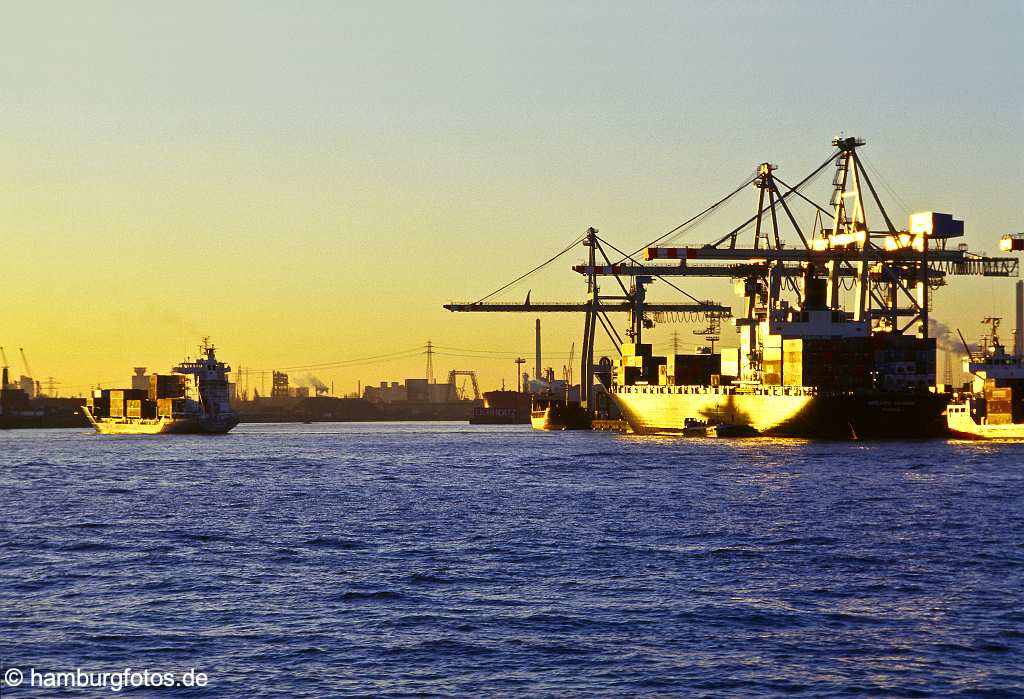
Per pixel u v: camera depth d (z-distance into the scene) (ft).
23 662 289.33
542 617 330.13
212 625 322.75
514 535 489.67
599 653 294.25
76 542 482.69
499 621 326.03
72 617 333.01
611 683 271.49
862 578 382.83
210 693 265.75
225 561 425.69
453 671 280.31
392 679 274.57
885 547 446.19
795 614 331.77
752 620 325.01
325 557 433.89
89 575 398.42
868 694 263.08
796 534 483.10
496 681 273.33
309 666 284.41
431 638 308.60
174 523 546.67
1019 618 325.01
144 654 294.87
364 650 297.53
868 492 648.79
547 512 575.38
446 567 409.69
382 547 458.09
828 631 313.12
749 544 457.27
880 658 288.10
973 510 558.15
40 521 561.84
